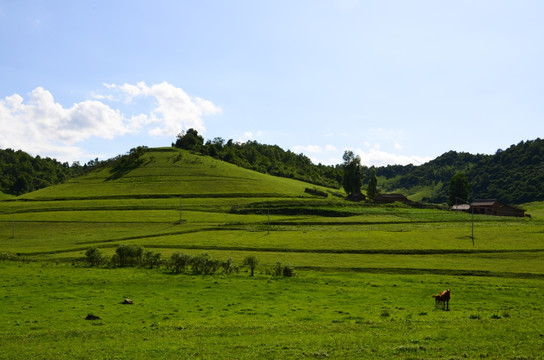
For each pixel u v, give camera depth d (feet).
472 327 96.89
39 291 152.35
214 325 103.45
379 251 280.31
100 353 78.43
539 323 101.60
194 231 387.55
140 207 533.14
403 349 77.46
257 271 218.18
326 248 292.40
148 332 95.50
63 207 527.81
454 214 507.71
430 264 237.45
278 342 84.33
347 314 119.85
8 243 327.47
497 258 254.47
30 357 77.00
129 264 232.53
